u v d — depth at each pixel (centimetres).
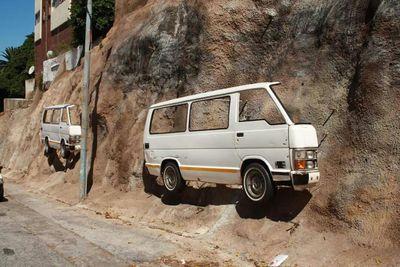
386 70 863
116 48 1797
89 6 1645
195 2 1422
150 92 1551
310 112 998
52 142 2105
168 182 1155
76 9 2844
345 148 903
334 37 1015
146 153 1228
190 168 1073
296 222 887
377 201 795
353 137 893
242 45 1252
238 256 884
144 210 1275
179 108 1196
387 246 736
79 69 2536
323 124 966
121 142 1578
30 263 833
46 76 3488
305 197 908
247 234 933
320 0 1110
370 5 957
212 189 1127
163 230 1107
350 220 812
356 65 952
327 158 926
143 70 1602
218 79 1282
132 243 989
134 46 1664
